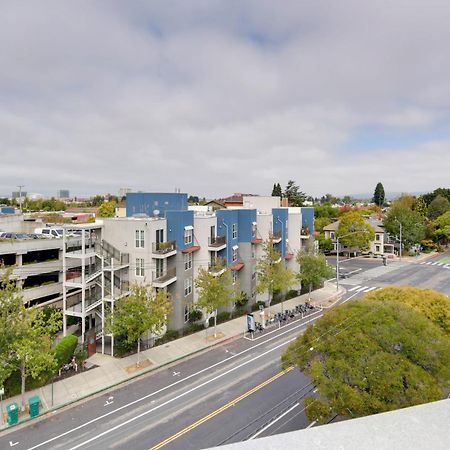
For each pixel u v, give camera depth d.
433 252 78.38
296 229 45.12
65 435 17.33
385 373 14.01
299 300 41.50
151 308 24.73
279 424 17.89
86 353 25.48
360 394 13.89
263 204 49.84
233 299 32.25
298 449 2.35
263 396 20.62
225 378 23.00
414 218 75.62
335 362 15.01
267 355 26.58
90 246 30.00
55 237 35.47
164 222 30.05
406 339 15.35
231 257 35.94
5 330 18.47
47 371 21.83
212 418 18.58
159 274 28.89
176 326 30.17
